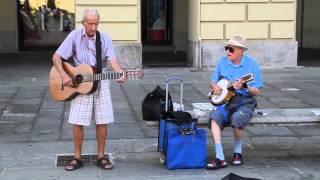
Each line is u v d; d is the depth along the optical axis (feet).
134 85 37.60
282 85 37.70
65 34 59.57
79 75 19.20
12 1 57.06
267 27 45.32
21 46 58.70
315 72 43.96
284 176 19.45
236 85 19.99
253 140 23.98
